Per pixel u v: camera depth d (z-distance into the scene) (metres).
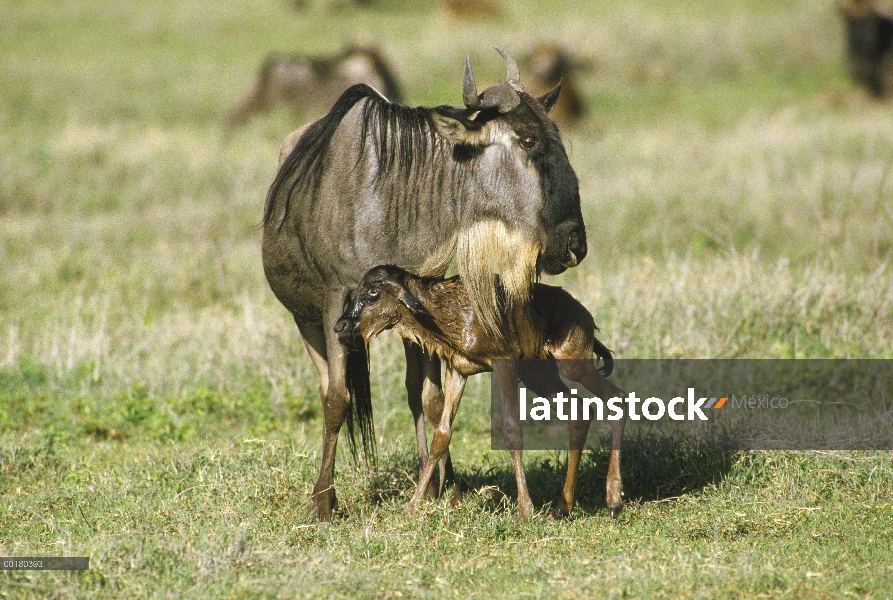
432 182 21.48
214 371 33.72
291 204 22.53
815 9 111.38
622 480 23.91
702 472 23.72
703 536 20.17
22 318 40.22
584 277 39.59
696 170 59.59
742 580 17.08
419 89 87.25
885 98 89.75
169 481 24.14
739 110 85.50
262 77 81.88
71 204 57.22
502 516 21.31
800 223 47.06
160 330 37.59
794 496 22.08
